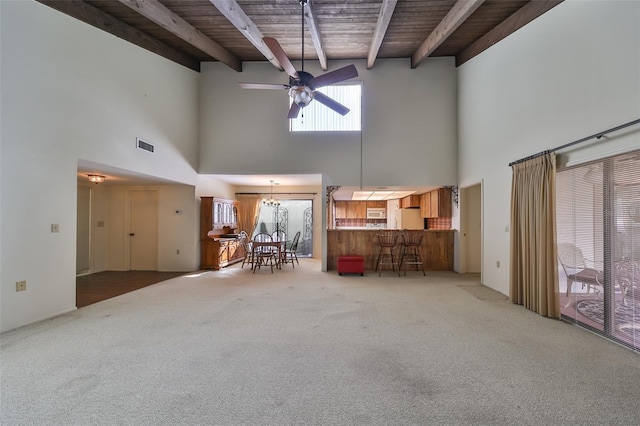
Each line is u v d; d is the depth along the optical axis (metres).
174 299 4.21
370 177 6.41
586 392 1.97
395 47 5.90
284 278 5.71
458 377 2.16
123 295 4.43
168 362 2.38
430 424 1.68
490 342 2.76
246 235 7.98
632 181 2.62
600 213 2.93
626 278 2.68
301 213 9.15
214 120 6.57
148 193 6.64
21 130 3.15
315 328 3.11
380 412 1.78
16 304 3.11
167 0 4.33
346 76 3.67
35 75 3.27
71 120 3.69
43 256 3.37
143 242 6.65
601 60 2.91
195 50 5.98
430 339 2.83
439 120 6.32
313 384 2.07
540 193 3.53
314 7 4.49
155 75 5.27
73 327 3.12
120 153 4.48
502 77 4.60
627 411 1.78
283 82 6.52
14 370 2.24
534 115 3.87
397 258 6.64
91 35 3.99
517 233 4.01
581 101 3.14
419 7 4.54
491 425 1.67
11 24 3.04
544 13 3.70
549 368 2.29
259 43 5.08
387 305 3.92
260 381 2.11
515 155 4.26
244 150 6.55
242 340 2.81
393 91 6.38
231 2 4.11
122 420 1.70
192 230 6.50
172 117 5.73
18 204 3.13
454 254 6.47
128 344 2.71
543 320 3.35
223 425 1.67
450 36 5.34
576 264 3.20
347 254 6.71
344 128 6.50
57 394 1.94
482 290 4.74
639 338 2.56
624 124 2.61
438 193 6.61
